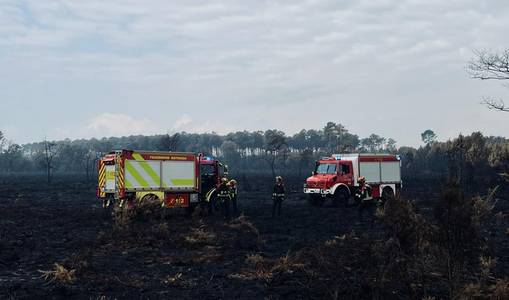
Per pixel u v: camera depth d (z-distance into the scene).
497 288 5.86
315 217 20.52
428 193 33.38
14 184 52.03
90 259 11.01
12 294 8.23
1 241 13.38
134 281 9.05
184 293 8.35
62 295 8.20
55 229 16.97
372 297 6.94
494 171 35.56
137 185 19.91
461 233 6.16
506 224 16.92
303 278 9.16
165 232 14.36
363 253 7.07
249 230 16.28
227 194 19.81
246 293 8.32
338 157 27.69
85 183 55.69
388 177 27.09
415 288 6.73
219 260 11.33
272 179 65.25
